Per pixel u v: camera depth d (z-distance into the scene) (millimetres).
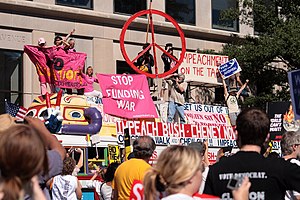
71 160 8617
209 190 5059
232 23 26438
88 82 16578
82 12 22016
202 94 23938
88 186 11648
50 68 15711
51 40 21359
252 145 5059
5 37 20453
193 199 4293
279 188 4922
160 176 4332
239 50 22922
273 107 12797
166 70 19281
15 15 20609
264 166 4934
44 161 3637
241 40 25672
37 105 13242
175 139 14805
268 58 22469
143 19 23516
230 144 16250
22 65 20766
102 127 14000
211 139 15789
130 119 14516
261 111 5086
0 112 20203
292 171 4891
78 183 8625
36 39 20984
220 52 23984
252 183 4906
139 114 14648
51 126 10227
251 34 26641
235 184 4316
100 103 14438
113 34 22891
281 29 22062
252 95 23750
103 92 14219
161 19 24250
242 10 24391
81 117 13453
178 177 4258
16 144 3498
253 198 4895
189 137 15172
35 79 20734
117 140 13609
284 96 23312
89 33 22328
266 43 22250
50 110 10266
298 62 21875
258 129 5000
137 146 7137
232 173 4973
